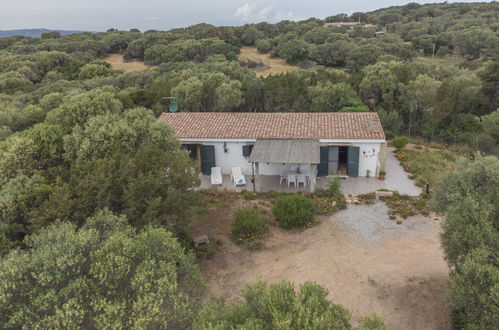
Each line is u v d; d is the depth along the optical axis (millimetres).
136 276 6805
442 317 9461
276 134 18938
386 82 31828
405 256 12305
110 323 6105
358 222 14695
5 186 11750
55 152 13828
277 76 35406
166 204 11266
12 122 24766
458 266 9039
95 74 52938
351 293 10641
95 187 10859
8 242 9742
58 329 5844
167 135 14875
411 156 22016
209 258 12664
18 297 6453
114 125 14094
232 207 16453
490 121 25266
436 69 46188
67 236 7605
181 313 6754
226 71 41719
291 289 6895
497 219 9016
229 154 19859
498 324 6859
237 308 6891
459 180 9500
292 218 14164
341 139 18125
